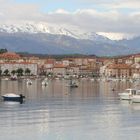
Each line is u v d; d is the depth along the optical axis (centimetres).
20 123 11412
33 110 14125
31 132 10269
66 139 9644
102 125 11331
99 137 9856
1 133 10088
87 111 14050
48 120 11994
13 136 9819
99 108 14975
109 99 18812
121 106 15712
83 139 9656
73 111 14012
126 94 18300
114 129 10762
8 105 15612
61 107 15150
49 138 9706
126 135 10069
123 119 12362
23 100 17562
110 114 13388
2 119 12006
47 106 15400
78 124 11419
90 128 10875
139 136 9988
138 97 17025
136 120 12188
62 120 12038
